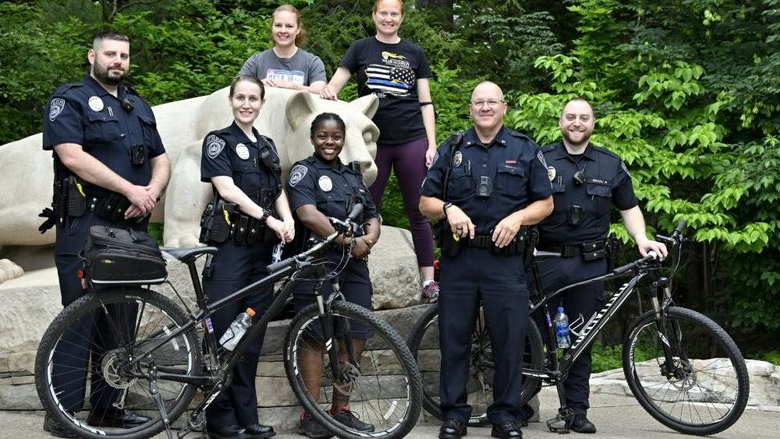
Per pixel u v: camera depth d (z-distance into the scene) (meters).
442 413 4.92
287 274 4.38
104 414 4.59
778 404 6.86
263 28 9.73
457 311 4.84
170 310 4.24
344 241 4.51
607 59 9.98
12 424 4.88
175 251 4.25
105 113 4.55
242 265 4.54
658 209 8.73
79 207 4.50
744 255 9.62
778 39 9.21
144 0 10.52
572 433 5.26
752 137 9.62
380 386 5.17
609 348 10.61
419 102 5.89
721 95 9.10
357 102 5.49
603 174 5.41
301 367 4.62
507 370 4.82
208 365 4.30
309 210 4.63
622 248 10.86
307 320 4.46
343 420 4.54
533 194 4.83
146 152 4.67
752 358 10.57
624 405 6.72
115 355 4.18
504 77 12.25
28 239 6.14
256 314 4.59
